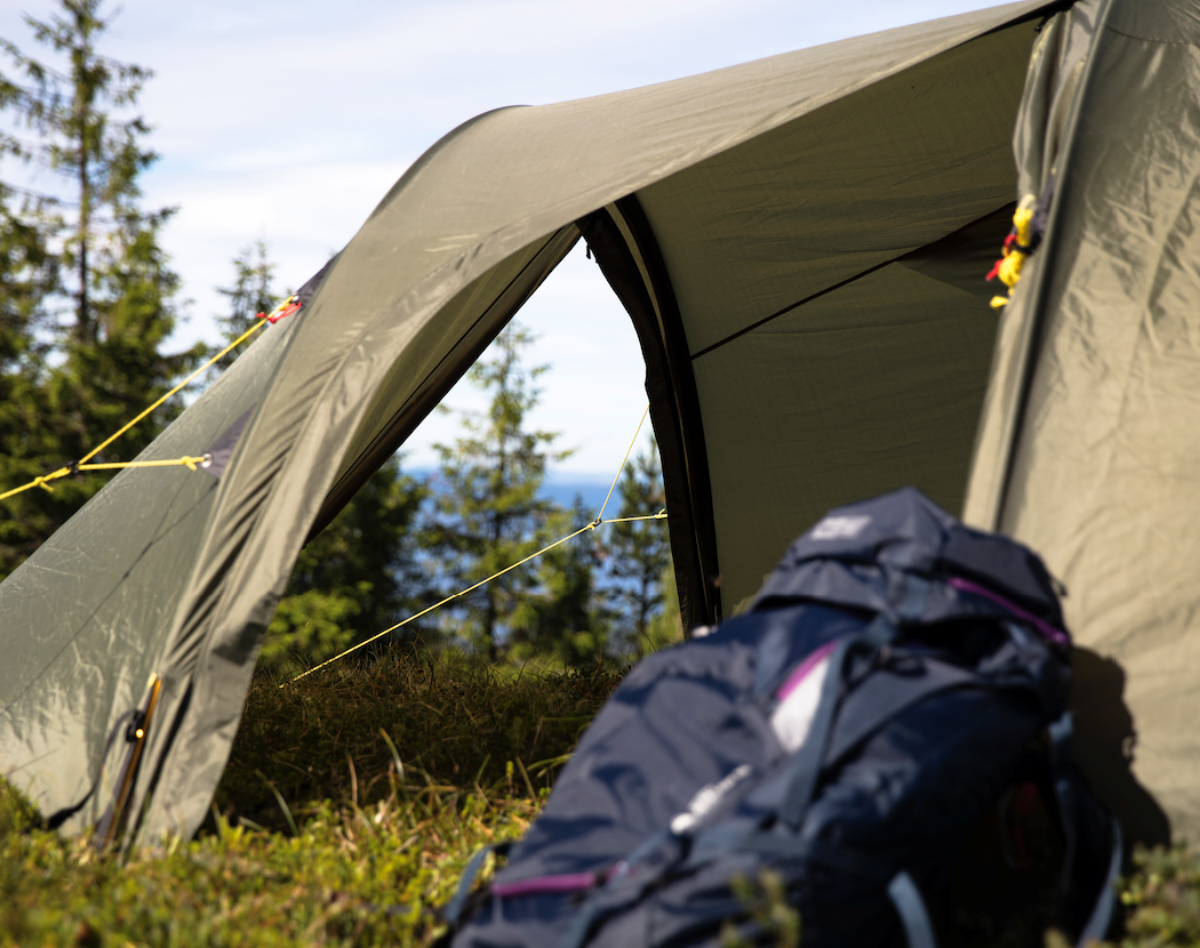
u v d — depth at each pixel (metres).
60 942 1.90
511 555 22.83
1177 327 2.46
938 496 4.91
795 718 1.76
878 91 3.98
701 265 4.89
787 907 1.55
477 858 2.03
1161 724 2.11
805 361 5.03
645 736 1.87
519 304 4.42
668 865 1.60
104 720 2.81
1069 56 3.00
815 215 4.56
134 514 3.60
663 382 5.28
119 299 21.55
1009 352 2.56
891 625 1.88
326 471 2.87
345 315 3.15
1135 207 2.65
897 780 1.69
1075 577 2.28
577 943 1.56
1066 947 1.69
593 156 3.34
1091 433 2.40
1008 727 1.84
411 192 3.53
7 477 17.31
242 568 2.79
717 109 3.34
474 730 3.68
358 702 4.18
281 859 2.48
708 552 5.47
